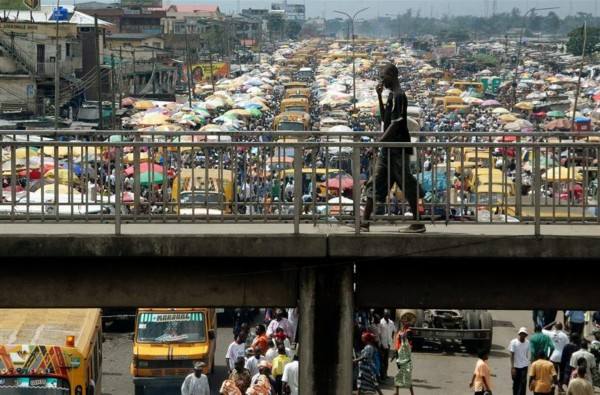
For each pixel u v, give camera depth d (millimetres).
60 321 27688
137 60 151000
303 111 116188
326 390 17375
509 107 146625
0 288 17516
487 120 118125
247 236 17250
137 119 97250
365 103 122688
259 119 111750
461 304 17641
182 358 34500
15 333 26500
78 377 25172
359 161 17641
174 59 178750
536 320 39125
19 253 17172
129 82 141250
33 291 17547
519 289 17641
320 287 17391
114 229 17953
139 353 34500
